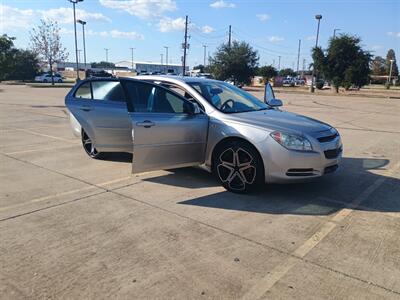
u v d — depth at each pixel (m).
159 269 3.32
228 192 5.35
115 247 3.70
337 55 40.94
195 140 5.44
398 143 9.61
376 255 3.65
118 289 3.01
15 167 6.55
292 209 4.77
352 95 36.88
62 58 45.97
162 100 5.34
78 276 3.18
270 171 5.00
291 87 58.94
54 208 4.67
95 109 6.60
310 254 3.63
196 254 3.59
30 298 2.88
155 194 5.23
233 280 3.17
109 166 6.67
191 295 2.95
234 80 52.53
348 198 5.23
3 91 31.19
